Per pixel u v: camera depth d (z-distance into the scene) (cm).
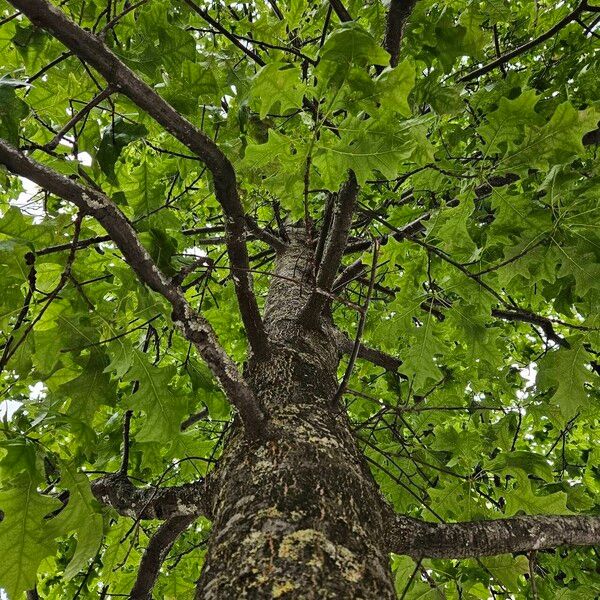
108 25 143
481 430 329
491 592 306
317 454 143
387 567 121
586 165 219
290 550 111
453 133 245
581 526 179
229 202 165
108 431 315
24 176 131
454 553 162
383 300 397
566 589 296
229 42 280
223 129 230
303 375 185
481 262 246
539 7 299
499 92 233
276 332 220
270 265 415
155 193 229
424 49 206
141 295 183
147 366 195
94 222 201
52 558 215
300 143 155
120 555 310
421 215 258
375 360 309
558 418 308
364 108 145
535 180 237
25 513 160
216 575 112
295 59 241
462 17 207
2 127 148
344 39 130
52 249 168
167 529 230
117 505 217
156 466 278
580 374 237
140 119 208
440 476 305
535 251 207
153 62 199
